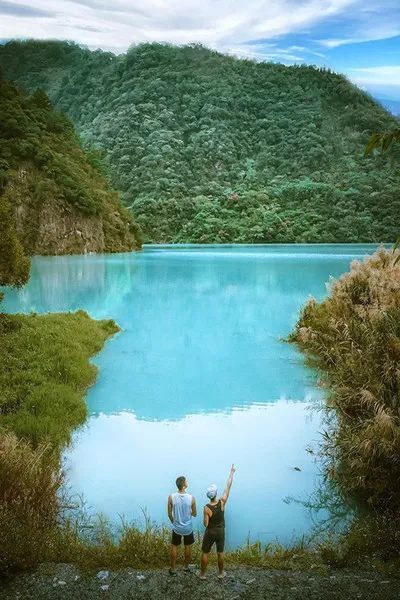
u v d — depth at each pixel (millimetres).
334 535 9203
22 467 9602
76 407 14898
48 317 25953
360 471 10406
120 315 31922
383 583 7469
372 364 13211
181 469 11758
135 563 8016
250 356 21922
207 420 14703
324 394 16875
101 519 9609
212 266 63781
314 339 21094
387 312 15844
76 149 108062
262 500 10453
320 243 142125
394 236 142250
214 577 7641
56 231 85688
